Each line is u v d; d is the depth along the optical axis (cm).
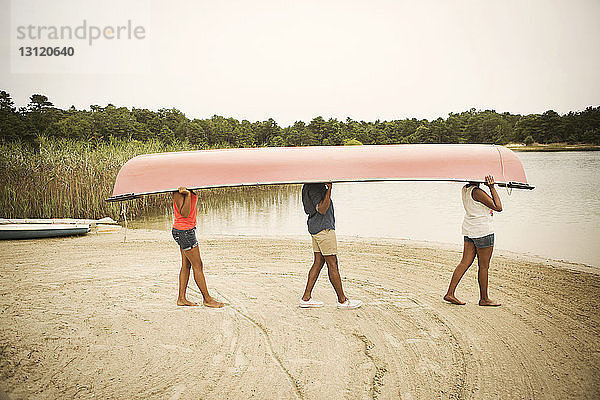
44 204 1244
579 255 834
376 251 871
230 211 1579
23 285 617
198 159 498
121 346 422
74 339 438
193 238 508
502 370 377
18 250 858
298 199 1914
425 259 800
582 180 2208
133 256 811
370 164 485
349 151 501
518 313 510
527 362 391
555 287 617
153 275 674
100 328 464
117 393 342
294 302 549
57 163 1348
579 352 410
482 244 517
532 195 1783
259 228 1240
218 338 440
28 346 422
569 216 1310
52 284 622
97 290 594
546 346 423
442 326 471
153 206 1565
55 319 489
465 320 489
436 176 479
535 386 351
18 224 1048
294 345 425
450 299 542
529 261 778
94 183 1348
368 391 344
